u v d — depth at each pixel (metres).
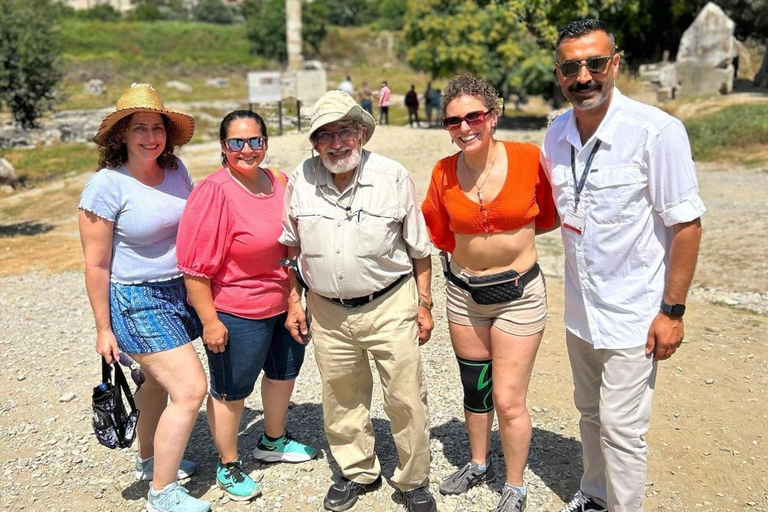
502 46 21.67
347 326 3.27
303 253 3.23
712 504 3.57
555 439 4.20
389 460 4.00
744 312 6.31
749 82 24.25
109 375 3.48
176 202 3.41
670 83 21.67
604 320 2.96
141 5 66.94
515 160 3.11
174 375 3.30
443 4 22.70
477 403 3.52
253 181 3.46
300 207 3.18
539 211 3.27
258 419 4.55
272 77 23.28
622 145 2.79
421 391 3.34
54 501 3.72
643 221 2.83
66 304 7.35
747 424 4.32
